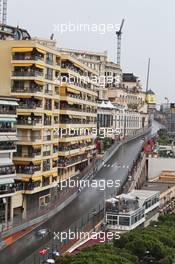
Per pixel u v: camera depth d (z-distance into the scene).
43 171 118.56
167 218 112.44
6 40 115.12
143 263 83.56
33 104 114.44
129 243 82.88
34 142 113.88
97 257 69.69
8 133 105.62
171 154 192.75
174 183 164.38
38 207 115.12
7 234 95.12
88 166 159.38
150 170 182.75
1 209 103.00
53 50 124.00
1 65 115.38
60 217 110.69
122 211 106.81
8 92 115.31
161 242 86.31
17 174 113.00
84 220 107.69
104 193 133.00
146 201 120.25
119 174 154.62
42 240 94.25
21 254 86.38
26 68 114.69
